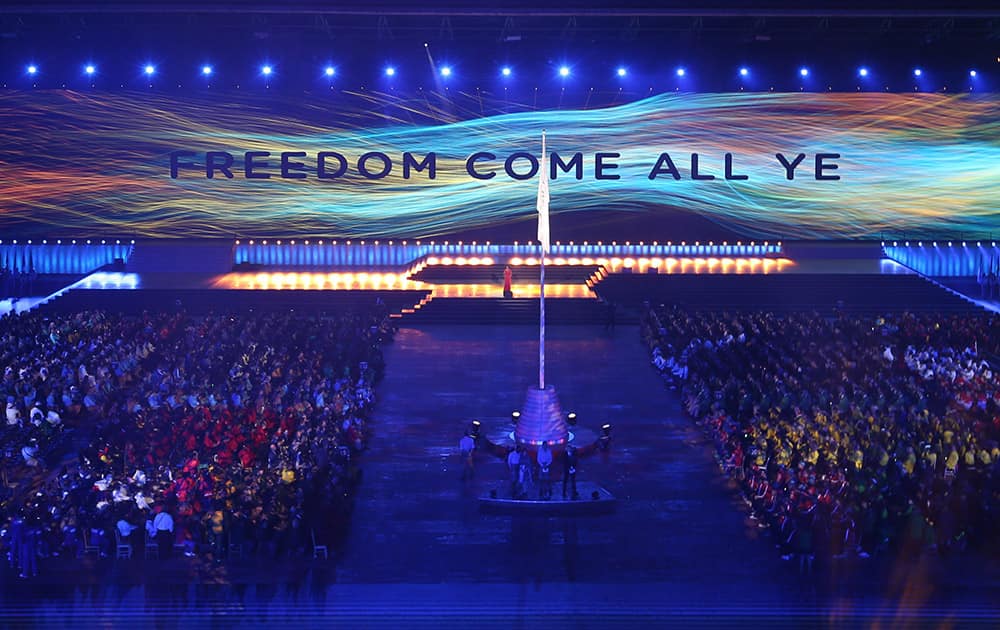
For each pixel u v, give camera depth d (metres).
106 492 35.59
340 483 37.50
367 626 31.31
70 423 44.34
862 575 33.56
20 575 33.78
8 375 46.31
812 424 39.56
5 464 40.69
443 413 47.53
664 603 32.25
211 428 40.81
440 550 35.56
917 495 35.31
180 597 32.59
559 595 32.78
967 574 33.44
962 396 43.91
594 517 37.84
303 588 33.16
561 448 42.16
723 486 40.25
